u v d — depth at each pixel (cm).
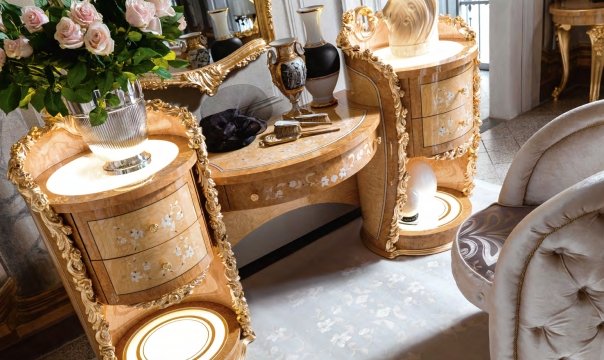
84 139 144
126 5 126
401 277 204
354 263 219
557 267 94
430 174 219
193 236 150
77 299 151
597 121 135
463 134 203
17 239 191
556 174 146
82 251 141
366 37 218
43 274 199
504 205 156
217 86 190
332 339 179
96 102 134
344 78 240
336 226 249
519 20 316
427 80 188
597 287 93
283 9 207
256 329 190
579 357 103
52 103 128
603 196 85
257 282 218
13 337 198
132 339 184
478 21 458
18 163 132
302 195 164
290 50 182
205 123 175
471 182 232
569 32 333
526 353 107
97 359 170
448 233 213
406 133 192
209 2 182
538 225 92
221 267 180
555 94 354
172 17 144
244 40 195
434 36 206
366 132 171
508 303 104
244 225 213
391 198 204
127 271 142
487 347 164
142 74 139
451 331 173
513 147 298
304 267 222
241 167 160
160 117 165
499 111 340
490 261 135
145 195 135
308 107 208
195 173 154
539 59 342
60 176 150
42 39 123
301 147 167
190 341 178
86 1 124
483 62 451
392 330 178
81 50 126
